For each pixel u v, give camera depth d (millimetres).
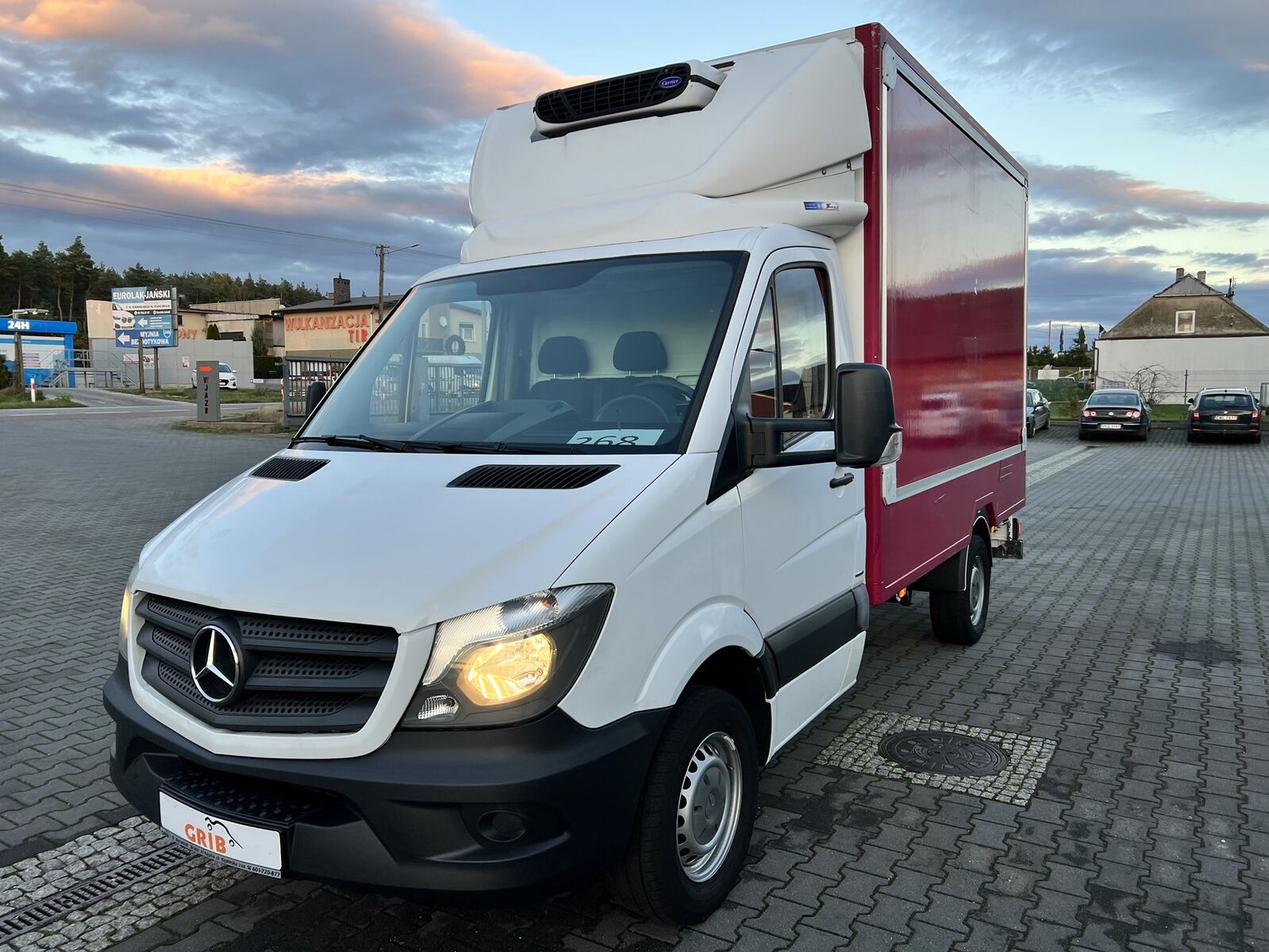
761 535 3465
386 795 2471
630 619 2771
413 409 3836
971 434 6121
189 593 2840
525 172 4391
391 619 2531
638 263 3684
